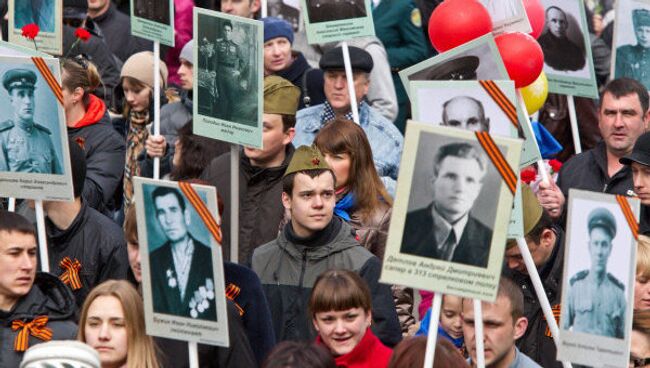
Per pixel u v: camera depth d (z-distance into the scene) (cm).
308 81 1953
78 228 1458
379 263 1388
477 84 1250
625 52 1841
